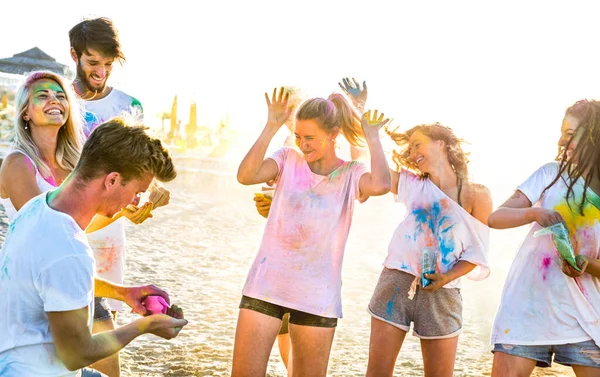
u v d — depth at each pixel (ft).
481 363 18.54
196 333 19.56
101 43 13.60
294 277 12.46
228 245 35.24
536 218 12.02
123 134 8.80
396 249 14.15
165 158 9.05
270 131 12.69
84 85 14.07
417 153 14.30
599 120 12.02
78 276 8.50
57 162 12.07
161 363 16.96
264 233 12.87
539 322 12.17
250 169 12.55
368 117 12.76
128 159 8.73
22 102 11.56
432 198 14.08
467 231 13.97
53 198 8.91
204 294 24.32
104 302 13.15
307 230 12.53
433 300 13.83
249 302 12.57
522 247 12.74
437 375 13.98
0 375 8.64
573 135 12.26
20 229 8.73
